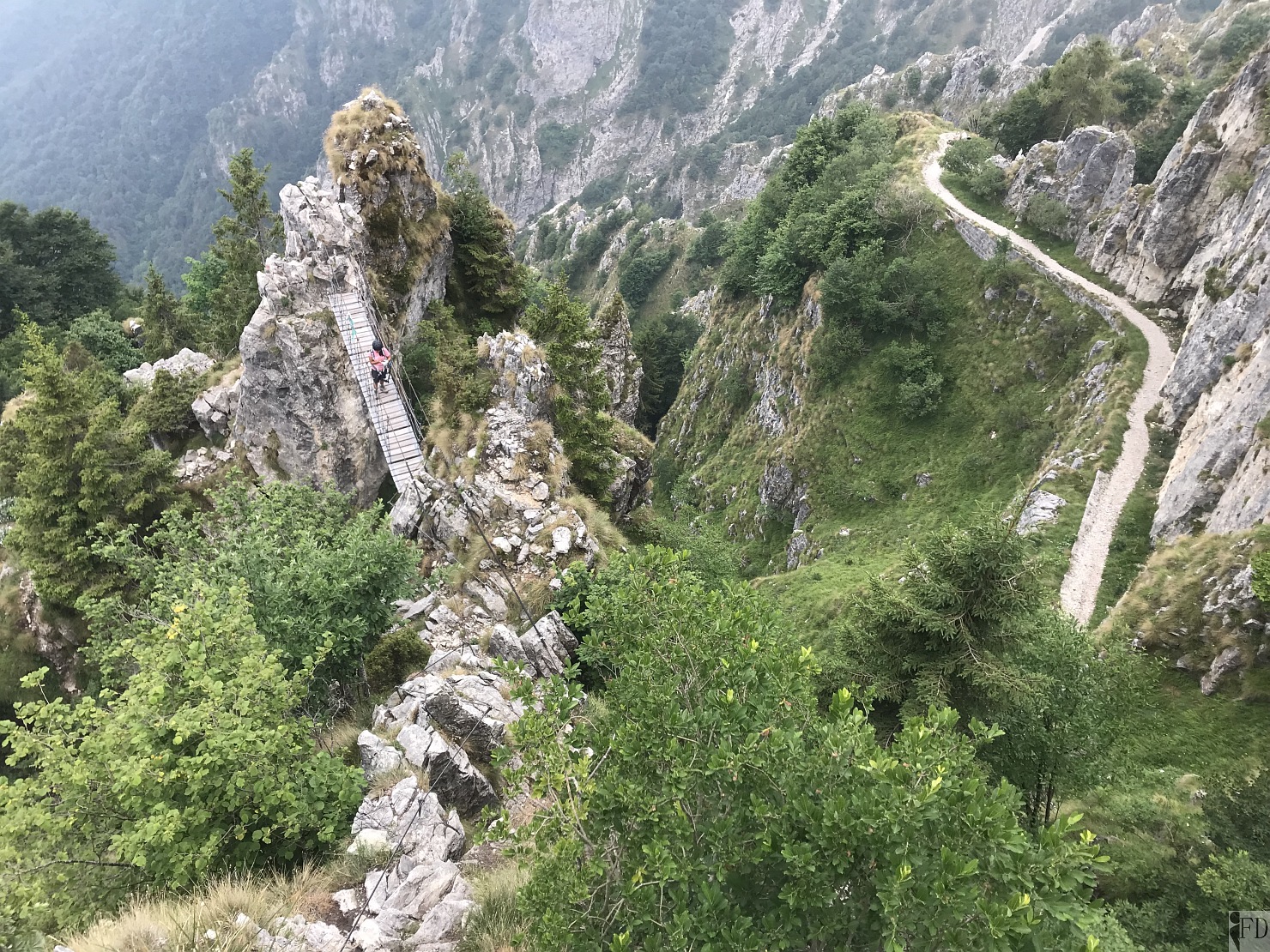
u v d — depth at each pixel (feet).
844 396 216.54
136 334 201.87
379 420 114.52
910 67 540.11
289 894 37.55
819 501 207.62
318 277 116.67
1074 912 22.34
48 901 34.32
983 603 57.62
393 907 36.76
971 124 304.30
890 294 213.05
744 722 29.22
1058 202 202.28
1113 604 106.93
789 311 259.60
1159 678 84.69
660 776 28.96
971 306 202.28
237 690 40.60
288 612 56.65
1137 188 181.57
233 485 83.61
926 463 189.67
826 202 248.52
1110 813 64.69
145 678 40.96
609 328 214.07
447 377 114.83
